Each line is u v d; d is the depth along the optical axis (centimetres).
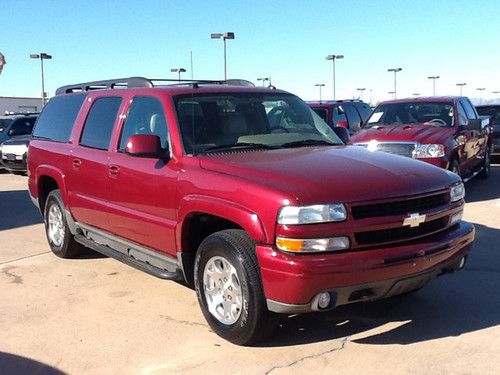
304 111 584
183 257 473
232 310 430
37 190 729
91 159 589
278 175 411
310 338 442
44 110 756
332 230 382
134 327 478
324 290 380
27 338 462
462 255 450
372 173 421
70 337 461
